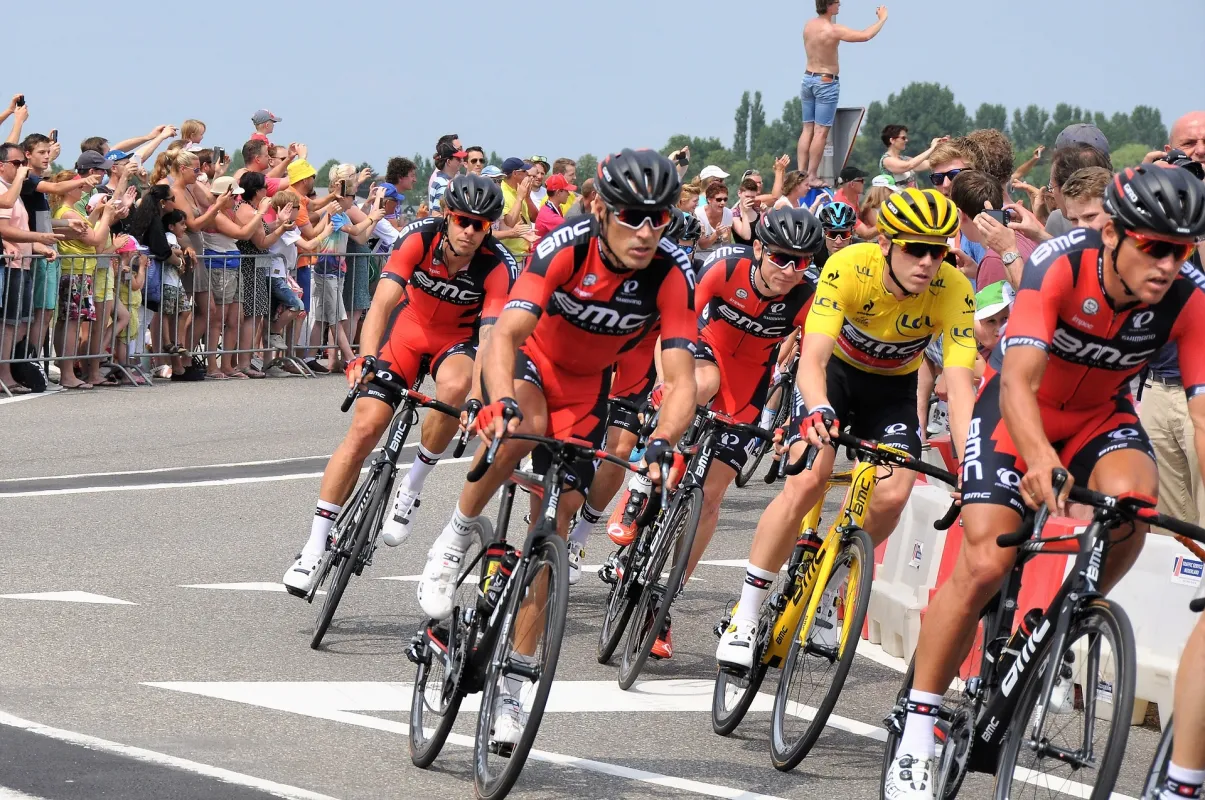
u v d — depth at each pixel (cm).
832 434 992
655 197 956
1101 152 1562
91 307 2805
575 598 1587
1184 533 737
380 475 1318
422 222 1423
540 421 1073
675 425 971
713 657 1393
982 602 890
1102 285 842
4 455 2259
